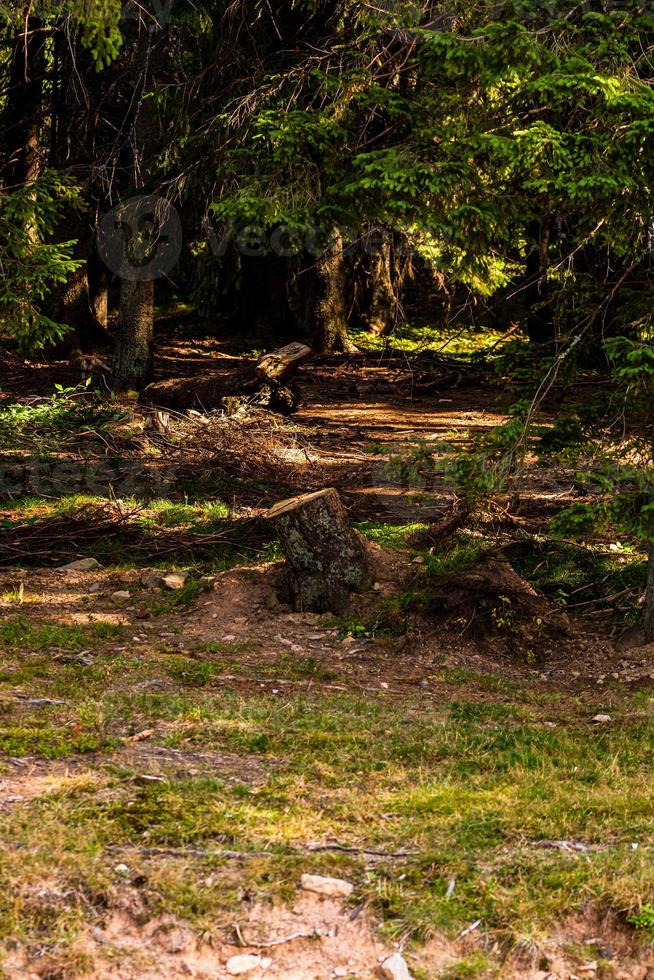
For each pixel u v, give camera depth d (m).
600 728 7.25
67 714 6.68
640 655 8.75
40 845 4.63
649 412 8.62
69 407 18.97
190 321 34.88
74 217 26.16
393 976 4.00
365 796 5.57
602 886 4.51
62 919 4.16
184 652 8.66
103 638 8.96
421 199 7.78
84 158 22.38
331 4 16.02
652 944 4.21
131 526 12.88
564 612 9.59
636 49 7.91
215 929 4.19
